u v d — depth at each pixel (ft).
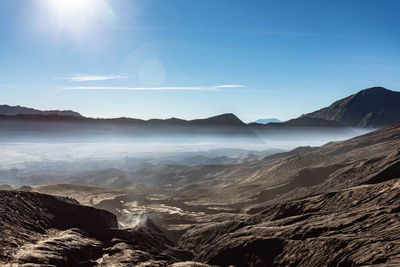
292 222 212.64
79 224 194.80
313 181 410.93
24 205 183.42
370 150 476.13
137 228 219.41
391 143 479.82
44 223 176.76
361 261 123.34
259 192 431.02
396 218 157.48
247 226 241.35
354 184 315.37
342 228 168.04
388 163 328.90
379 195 205.16
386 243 129.08
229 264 189.16
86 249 156.15
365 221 168.25
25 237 150.82
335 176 376.27
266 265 169.37
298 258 155.02
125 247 171.94
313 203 237.45
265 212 258.37
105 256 158.30
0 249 129.70
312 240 159.94
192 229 289.53
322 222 187.42
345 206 211.41
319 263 140.97
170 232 295.48
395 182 207.10
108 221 212.84
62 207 201.05
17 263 121.70
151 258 166.61
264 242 183.42
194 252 240.12
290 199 356.59
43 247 141.49
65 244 151.74
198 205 412.36
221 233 251.39
